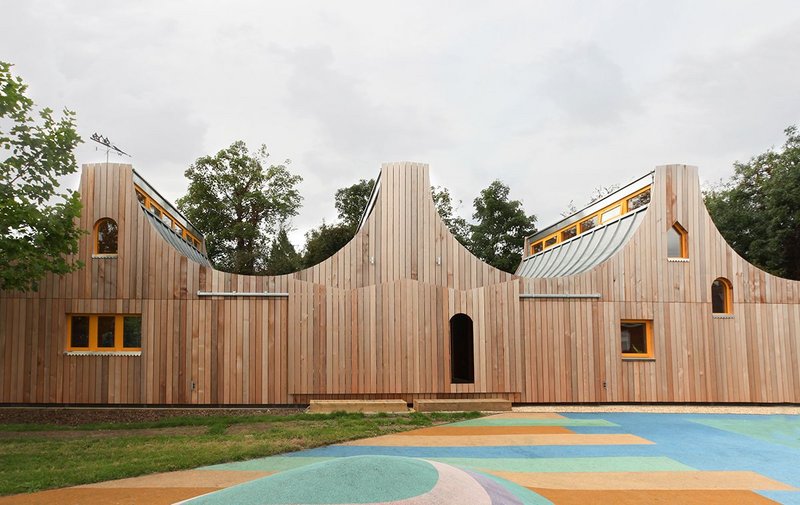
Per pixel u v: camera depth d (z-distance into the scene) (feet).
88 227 41.24
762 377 43.78
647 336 44.06
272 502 13.33
